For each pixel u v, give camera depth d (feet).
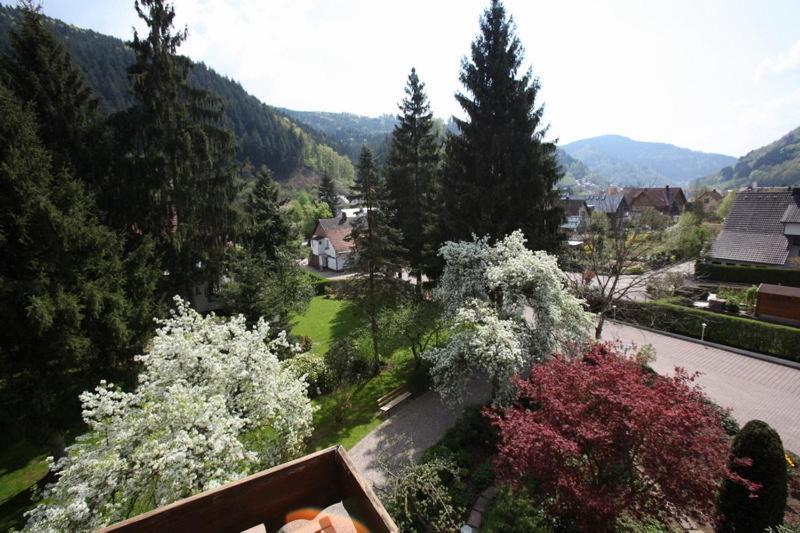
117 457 21.65
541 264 40.96
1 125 30.83
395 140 77.77
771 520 23.08
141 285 40.70
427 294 67.31
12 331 30.66
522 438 21.26
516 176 55.93
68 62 45.21
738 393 45.70
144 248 41.29
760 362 53.98
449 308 46.34
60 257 32.83
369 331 52.90
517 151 56.75
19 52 42.09
